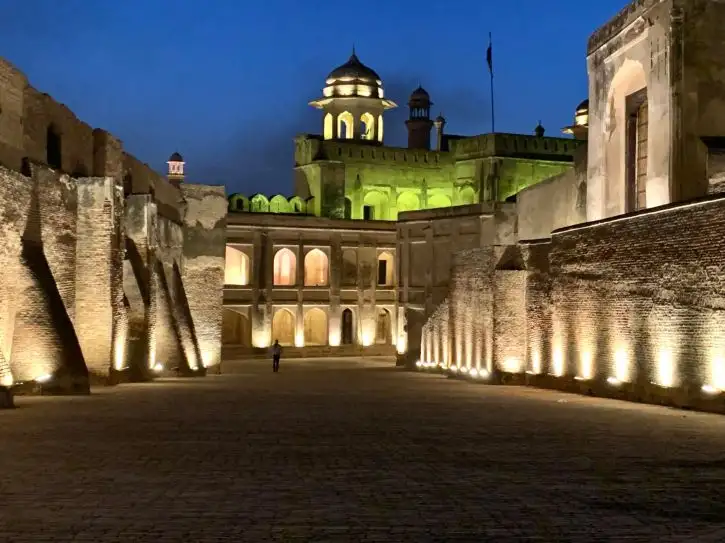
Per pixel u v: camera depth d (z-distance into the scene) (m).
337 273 52.44
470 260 32.12
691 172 24.12
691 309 19.42
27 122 23.61
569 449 12.79
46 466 11.17
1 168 21.39
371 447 13.00
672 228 20.34
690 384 19.38
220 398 22.19
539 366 27.61
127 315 28.08
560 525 8.15
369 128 60.44
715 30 24.41
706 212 19.02
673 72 24.31
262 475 10.62
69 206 25.58
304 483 10.12
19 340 22.50
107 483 10.08
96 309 26.14
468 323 32.19
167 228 36.28
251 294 50.44
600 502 9.12
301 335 51.50
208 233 39.78
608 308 23.25
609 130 28.77
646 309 21.33
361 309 53.09
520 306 28.80
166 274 35.84
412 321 42.84
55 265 24.73
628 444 13.30
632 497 9.36
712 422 16.39
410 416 17.61
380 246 53.44
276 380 31.38
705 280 18.94
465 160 57.94
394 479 10.38
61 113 26.12
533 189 37.50
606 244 23.52
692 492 9.62
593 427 15.56
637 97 28.09
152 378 30.64
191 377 33.16
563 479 10.38
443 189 59.25
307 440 13.78
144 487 9.86
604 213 28.97
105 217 26.19
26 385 22.27
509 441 13.65
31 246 23.22
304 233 51.78
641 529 8.01
